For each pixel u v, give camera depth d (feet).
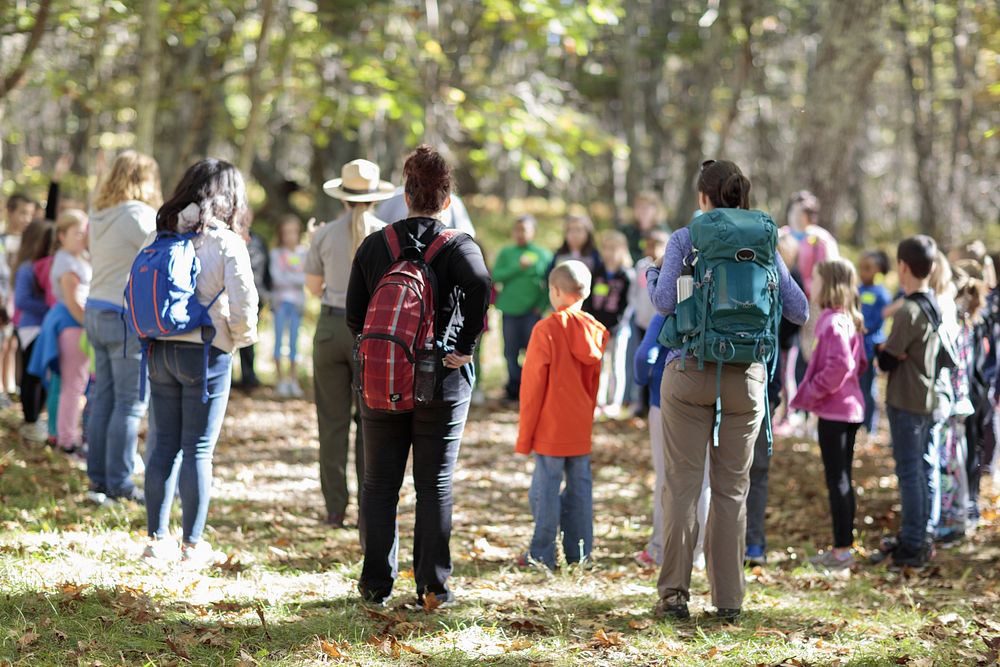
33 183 70.74
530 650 19.39
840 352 27.50
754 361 20.65
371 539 21.42
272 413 48.78
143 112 49.39
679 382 21.18
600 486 38.45
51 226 37.04
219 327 22.89
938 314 27.99
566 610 22.50
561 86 69.26
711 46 97.14
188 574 22.84
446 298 20.01
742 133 148.56
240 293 22.52
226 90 83.35
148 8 49.14
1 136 70.90
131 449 28.86
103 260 28.30
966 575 27.25
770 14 99.25
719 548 21.75
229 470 36.94
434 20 65.36
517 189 168.14
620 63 106.32
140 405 28.94
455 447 21.08
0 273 42.34
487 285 19.95
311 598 21.95
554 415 26.37
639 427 49.26
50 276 35.40
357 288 20.72
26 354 36.81
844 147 54.39
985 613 23.81
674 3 107.34
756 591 25.03
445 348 19.88
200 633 19.12
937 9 90.43
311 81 64.18
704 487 27.17
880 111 137.49
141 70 49.49
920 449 28.25
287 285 53.67
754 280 20.49
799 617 22.82
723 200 21.83
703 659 19.35
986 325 33.09
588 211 137.08
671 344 21.17
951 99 97.86
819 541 31.58
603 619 21.88
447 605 21.79
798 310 22.02
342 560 25.64
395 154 87.97
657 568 26.96
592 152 62.85
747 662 19.20
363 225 26.96
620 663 19.03
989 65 89.10
